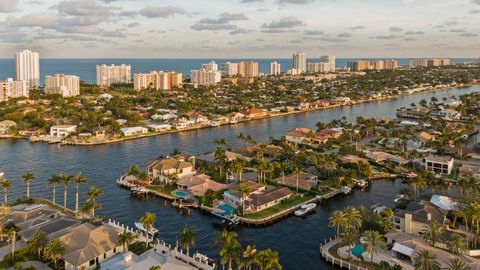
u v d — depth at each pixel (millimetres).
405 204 167125
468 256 122562
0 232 134250
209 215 166250
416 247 124500
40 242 121750
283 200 174625
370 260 124812
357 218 135875
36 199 178375
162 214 167250
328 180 198375
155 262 114688
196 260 126375
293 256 134625
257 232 152000
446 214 149625
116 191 193625
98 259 121250
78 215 159375
